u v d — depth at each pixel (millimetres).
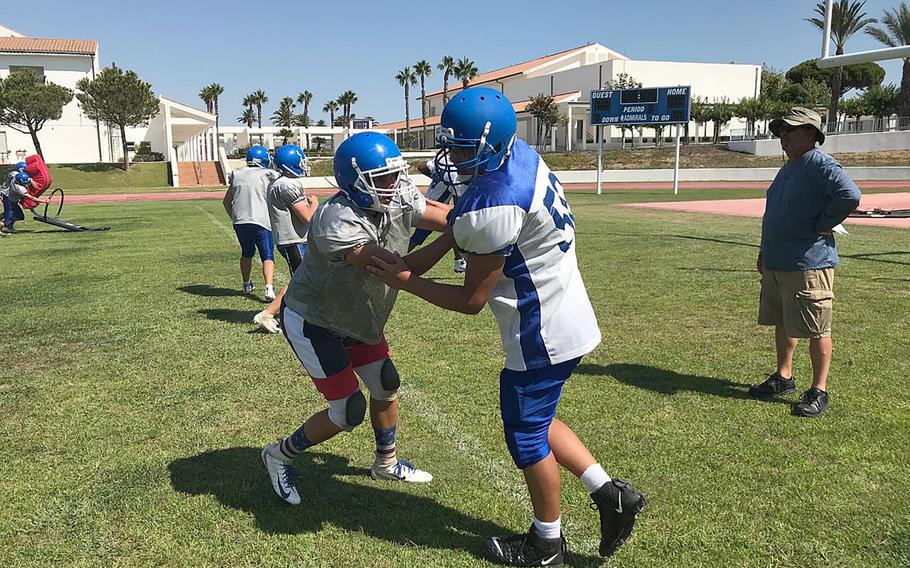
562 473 3486
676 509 3102
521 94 69062
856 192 3893
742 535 2887
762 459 3578
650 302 7316
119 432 4047
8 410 4406
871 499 3158
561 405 4367
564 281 2520
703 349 5605
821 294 4109
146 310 7266
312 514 3109
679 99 27547
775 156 46156
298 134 76500
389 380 3199
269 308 6246
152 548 2844
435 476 3479
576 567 2717
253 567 2711
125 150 45406
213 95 84938
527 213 2402
